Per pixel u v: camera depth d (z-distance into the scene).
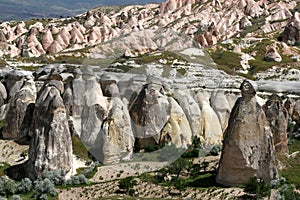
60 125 53.75
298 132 64.31
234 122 46.84
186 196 45.16
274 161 46.91
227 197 44.03
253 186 43.47
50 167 52.50
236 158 46.22
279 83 89.94
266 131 46.81
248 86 46.94
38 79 81.62
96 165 53.00
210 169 49.78
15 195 47.47
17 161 60.72
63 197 47.97
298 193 43.84
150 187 46.84
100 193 47.25
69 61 112.69
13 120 68.75
